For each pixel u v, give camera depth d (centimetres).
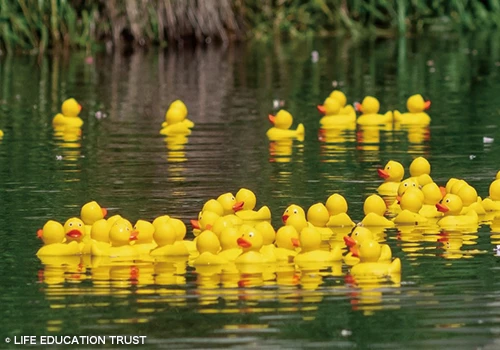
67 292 878
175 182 1286
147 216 1124
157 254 978
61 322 810
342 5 2970
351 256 970
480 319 807
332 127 1681
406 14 2994
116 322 808
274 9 2941
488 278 902
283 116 1603
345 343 765
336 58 2538
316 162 1399
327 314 819
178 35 2766
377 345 761
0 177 1320
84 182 1291
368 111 1720
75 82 2192
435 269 930
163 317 818
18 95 2022
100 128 1681
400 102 1920
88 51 2619
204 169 1360
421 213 1119
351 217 1120
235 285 891
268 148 1505
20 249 1004
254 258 947
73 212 1144
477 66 2358
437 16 3019
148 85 2148
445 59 2484
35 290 883
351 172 1337
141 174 1334
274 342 768
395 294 865
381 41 2839
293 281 902
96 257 977
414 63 2434
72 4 2670
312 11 2972
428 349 754
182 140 1571
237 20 2875
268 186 1259
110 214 1134
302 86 2123
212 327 796
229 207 1104
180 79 2230
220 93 2047
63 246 984
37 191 1245
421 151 1470
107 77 2261
